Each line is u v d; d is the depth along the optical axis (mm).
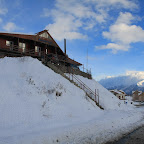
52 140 7625
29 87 13430
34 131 8422
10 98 11055
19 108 10492
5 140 6766
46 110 11773
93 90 24781
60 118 11648
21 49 27703
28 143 6848
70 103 14945
